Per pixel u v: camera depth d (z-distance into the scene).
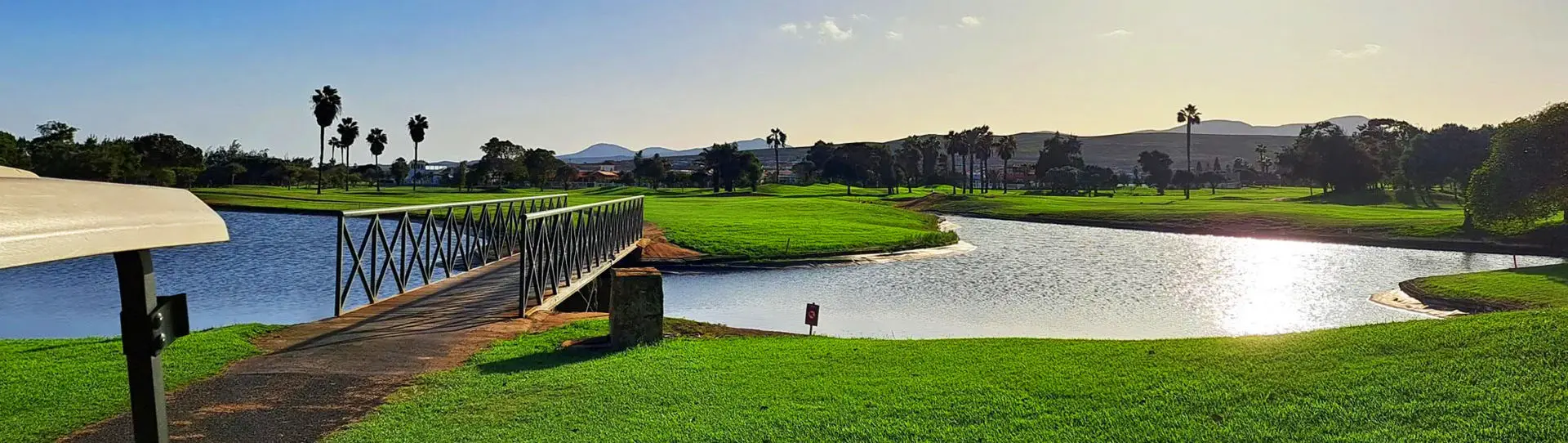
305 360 10.14
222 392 8.70
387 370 9.72
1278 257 41.25
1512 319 9.50
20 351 10.67
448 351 10.91
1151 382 8.27
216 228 2.76
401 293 15.46
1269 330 22.30
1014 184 159.88
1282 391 7.66
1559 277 26.89
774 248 37.78
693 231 42.44
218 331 11.37
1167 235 55.28
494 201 21.08
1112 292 29.16
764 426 7.34
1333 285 31.31
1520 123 42.09
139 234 2.29
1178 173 150.25
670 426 7.39
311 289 24.66
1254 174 169.75
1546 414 6.52
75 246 2.03
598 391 8.70
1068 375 8.76
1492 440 6.16
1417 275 34.16
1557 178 40.00
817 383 8.95
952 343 11.41
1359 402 7.17
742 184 132.12
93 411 7.84
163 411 3.01
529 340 11.69
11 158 66.19
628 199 29.80
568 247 17.19
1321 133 102.81
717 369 9.79
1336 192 101.00
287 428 7.53
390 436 7.23
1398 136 124.56
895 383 8.77
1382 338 9.25
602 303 19.41
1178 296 28.36
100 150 76.50
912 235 46.47
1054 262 38.44
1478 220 43.72
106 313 20.75
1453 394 7.14
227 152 126.25
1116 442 6.65
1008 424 7.20
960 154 135.12
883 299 26.95
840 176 144.12
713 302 26.12
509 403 8.28
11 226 1.83
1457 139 92.56
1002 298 27.39
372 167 155.00
